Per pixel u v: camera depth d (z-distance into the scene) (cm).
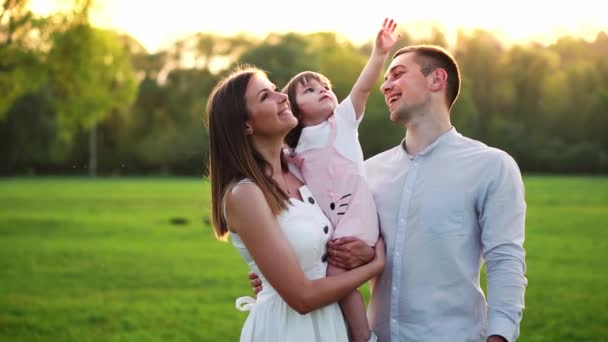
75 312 1384
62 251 2303
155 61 8575
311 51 7288
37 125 5912
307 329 398
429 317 412
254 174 399
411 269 419
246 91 404
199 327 1252
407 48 448
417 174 430
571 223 2903
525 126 7388
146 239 2616
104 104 3369
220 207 413
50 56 3095
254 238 390
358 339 414
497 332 390
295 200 411
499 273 400
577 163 7225
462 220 415
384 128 6312
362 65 6894
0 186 6250
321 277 406
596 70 7162
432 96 432
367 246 412
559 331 1177
